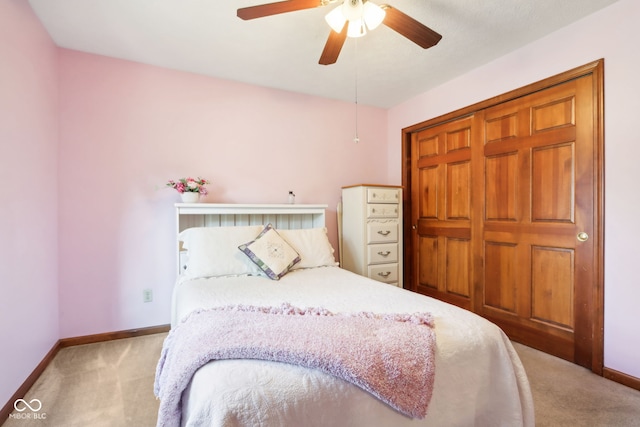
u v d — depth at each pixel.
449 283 2.99
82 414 1.54
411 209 3.46
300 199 3.23
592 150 1.95
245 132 2.96
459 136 2.88
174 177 2.67
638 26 1.74
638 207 1.75
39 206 1.97
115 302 2.48
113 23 2.01
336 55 1.84
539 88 2.22
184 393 0.92
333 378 0.91
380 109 3.69
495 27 2.06
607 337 1.88
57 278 2.27
